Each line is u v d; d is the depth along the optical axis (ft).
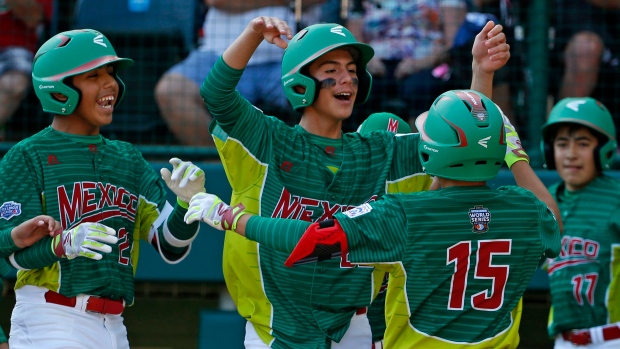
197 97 82.02
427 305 45.21
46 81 53.16
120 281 54.85
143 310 81.30
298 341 51.49
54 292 53.72
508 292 45.57
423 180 54.34
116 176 55.21
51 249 49.06
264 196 51.75
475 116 45.11
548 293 79.87
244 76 81.82
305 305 51.60
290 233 43.70
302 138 52.85
